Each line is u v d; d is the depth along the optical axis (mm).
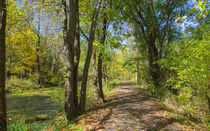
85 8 9125
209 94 4594
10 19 6105
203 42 4234
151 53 11969
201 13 2490
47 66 20453
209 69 4277
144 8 10883
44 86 20625
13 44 7320
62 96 10508
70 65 5836
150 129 3934
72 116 5699
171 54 5707
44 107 9844
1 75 3486
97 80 9180
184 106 5586
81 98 6590
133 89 15742
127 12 10250
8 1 5262
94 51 9844
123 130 3900
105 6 7781
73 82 5977
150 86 11172
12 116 7543
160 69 10188
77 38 6781
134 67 12914
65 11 6227
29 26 7625
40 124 5609
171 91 8578
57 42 9594
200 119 4789
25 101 11766
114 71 24906
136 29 13438
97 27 9562
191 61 4656
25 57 7988
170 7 10883
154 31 11172
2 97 3488
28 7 6332
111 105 7531
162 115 5254
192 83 4926
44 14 8328
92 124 4531
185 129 3906
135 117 5082
